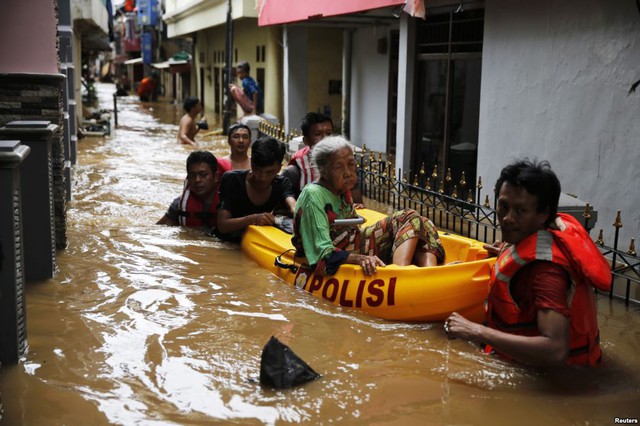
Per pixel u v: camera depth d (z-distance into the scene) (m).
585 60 7.67
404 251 5.73
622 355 4.81
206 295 5.93
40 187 6.17
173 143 18.55
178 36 36.47
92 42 30.86
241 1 19.81
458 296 5.10
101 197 10.41
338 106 20.72
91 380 4.29
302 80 17.36
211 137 20.41
